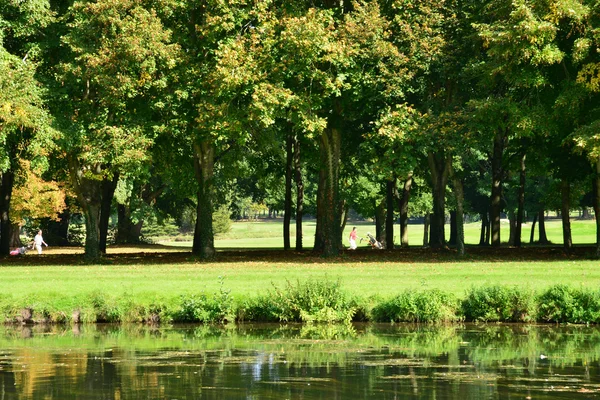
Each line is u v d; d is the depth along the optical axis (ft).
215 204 266.16
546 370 63.10
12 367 65.16
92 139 148.25
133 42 140.56
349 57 150.51
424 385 57.57
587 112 147.84
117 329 87.86
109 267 138.10
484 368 63.98
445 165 182.29
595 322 87.45
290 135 196.24
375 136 152.46
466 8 160.76
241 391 56.03
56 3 159.12
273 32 150.10
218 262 152.05
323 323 90.43
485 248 189.78
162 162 189.16
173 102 150.20
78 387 57.57
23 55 153.99
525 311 88.99
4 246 196.54
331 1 164.86
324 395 54.60
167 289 97.71
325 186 167.02
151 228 385.91
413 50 153.28
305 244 339.77
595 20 138.10
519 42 135.95
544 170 196.75
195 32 156.66
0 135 137.49
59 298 94.38
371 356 69.62
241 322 92.12
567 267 120.78
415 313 89.86
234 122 146.72
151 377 60.85
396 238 393.29
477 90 160.86
